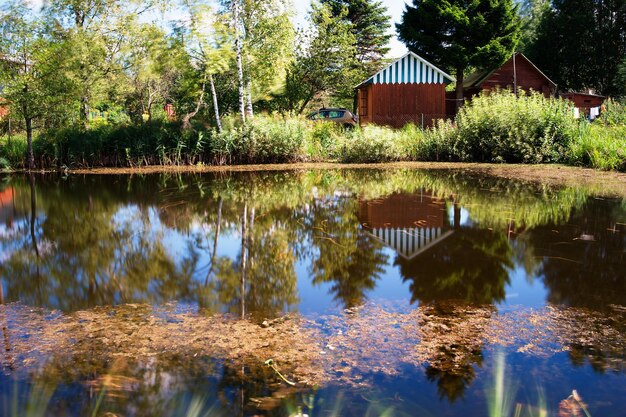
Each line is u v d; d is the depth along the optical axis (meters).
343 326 2.70
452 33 25.62
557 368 2.17
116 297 3.27
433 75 20.47
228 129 14.82
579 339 2.47
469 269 3.75
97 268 4.00
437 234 4.92
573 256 4.01
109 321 2.83
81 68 14.26
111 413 1.86
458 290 3.28
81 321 2.83
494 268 3.75
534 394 1.95
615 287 3.26
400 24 26.75
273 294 3.28
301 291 3.33
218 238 5.04
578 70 32.28
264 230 5.35
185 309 3.02
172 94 21.38
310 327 2.70
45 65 13.23
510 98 13.69
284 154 14.73
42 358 2.35
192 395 1.99
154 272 3.88
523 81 24.77
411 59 20.31
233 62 15.79
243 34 15.92
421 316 2.83
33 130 14.94
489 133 13.55
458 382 2.07
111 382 2.11
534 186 8.40
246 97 18.38
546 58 32.75
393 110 20.48
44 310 3.03
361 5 36.97
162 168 13.76
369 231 5.16
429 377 2.12
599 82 32.25
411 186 8.84
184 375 2.17
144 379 2.13
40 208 7.25
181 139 14.62
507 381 2.06
